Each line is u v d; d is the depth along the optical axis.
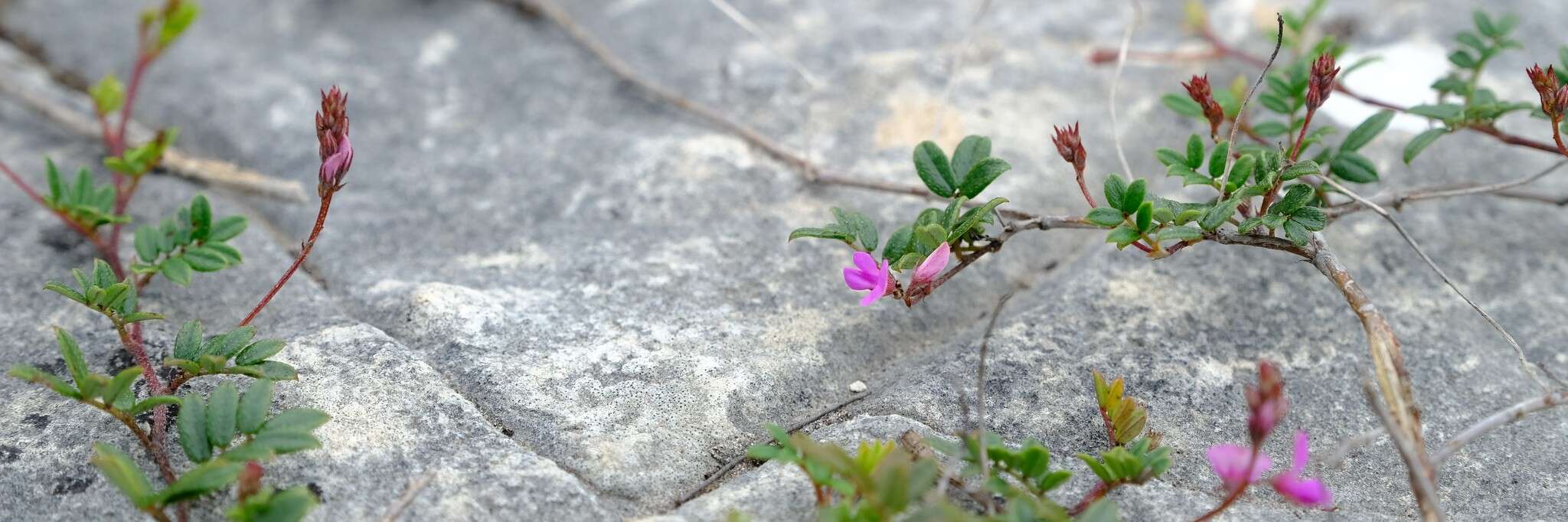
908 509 0.27
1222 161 0.29
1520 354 0.28
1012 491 0.26
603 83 0.38
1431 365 0.30
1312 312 0.31
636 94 0.37
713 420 0.29
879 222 0.33
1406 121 0.35
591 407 0.29
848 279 0.28
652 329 0.30
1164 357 0.30
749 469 0.28
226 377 0.29
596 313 0.31
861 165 0.34
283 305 0.31
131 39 0.40
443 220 0.33
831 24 0.39
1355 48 0.37
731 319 0.31
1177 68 0.37
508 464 0.27
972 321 0.31
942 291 0.32
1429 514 0.25
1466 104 0.31
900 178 0.34
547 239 0.33
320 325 0.30
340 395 0.28
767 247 0.32
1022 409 0.29
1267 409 0.25
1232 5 0.39
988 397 0.29
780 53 0.38
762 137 0.35
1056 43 0.38
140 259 0.32
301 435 0.26
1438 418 0.29
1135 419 0.28
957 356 0.30
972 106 0.36
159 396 0.28
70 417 0.28
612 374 0.29
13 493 0.27
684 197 0.34
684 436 0.28
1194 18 0.37
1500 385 0.30
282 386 0.28
